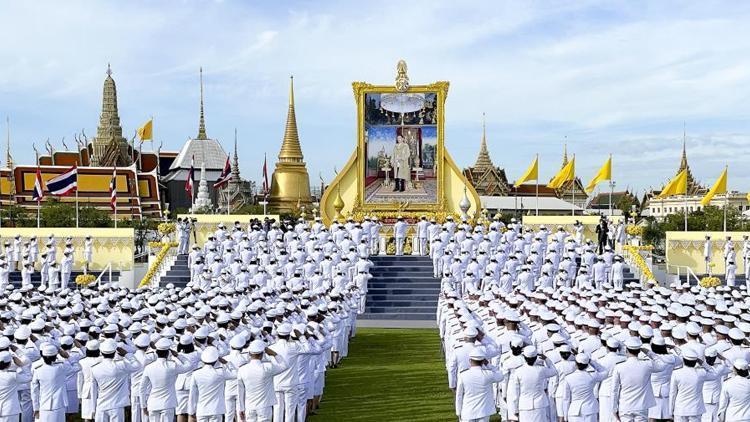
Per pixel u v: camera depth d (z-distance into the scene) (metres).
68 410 24.80
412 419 25.61
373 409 27.02
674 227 102.94
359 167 66.81
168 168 185.00
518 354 20.75
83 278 54.09
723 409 20.22
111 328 23.14
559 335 22.05
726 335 23.83
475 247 53.59
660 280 61.34
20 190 115.81
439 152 66.75
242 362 21.72
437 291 52.91
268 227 63.19
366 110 67.00
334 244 53.56
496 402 24.64
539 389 20.17
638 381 20.36
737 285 60.28
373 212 66.62
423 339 42.91
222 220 69.12
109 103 167.38
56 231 64.56
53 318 30.03
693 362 20.75
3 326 27.78
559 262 53.47
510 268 49.97
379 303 51.47
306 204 143.38
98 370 21.45
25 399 23.05
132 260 63.81
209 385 21.00
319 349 24.84
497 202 148.75
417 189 66.94
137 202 119.56
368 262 50.16
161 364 21.41
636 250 59.56
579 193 160.38
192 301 31.64
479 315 31.09
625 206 165.38
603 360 21.31
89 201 117.81
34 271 61.09
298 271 46.34
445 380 31.77
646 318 25.83
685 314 25.78
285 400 22.94
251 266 49.06
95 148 162.62
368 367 34.75
